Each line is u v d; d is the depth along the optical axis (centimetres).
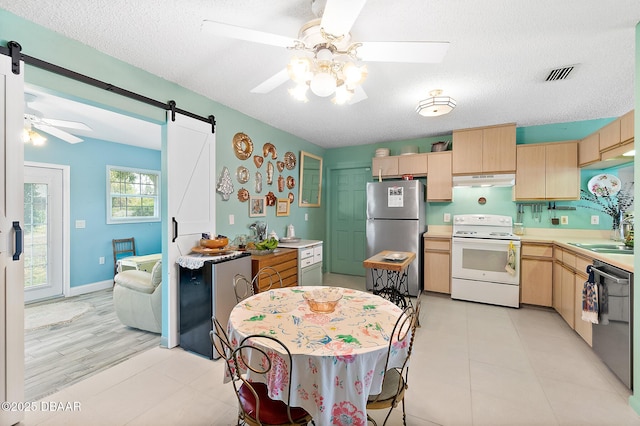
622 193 327
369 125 376
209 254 256
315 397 112
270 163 378
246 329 135
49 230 393
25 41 167
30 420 165
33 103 284
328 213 527
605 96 275
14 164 160
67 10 160
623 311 189
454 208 420
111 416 169
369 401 127
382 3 151
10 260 160
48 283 392
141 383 201
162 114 242
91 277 435
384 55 148
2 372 156
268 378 118
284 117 345
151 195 528
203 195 276
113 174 468
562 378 205
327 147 511
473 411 174
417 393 190
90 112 313
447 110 265
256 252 306
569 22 167
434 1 150
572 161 337
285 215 413
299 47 150
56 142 398
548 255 329
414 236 390
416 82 246
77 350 249
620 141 244
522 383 200
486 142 370
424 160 410
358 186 505
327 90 153
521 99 284
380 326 139
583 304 224
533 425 162
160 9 160
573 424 162
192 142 265
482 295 359
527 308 344
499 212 394
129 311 287
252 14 164
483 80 242
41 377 208
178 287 253
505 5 153
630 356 182
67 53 185
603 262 213
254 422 120
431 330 285
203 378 208
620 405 177
